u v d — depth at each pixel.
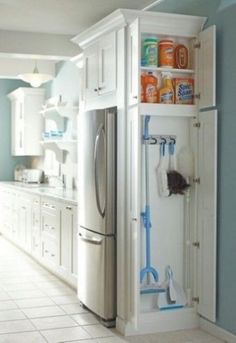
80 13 4.94
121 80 4.02
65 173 7.10
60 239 5.52
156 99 3.92
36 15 5.02
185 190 4.07
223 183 3.76
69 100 6.93
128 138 3.96
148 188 4.03
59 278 5.68
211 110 3.84
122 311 3.99
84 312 4.48
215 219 3.83
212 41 3.79
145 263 4.05
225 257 3.75
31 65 7.33
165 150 4.07
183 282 4.16
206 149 3.91
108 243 4.14
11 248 7.52
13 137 8.77
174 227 4.13
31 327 4.07
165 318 4.02
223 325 3.79
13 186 7.65
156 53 3.94
